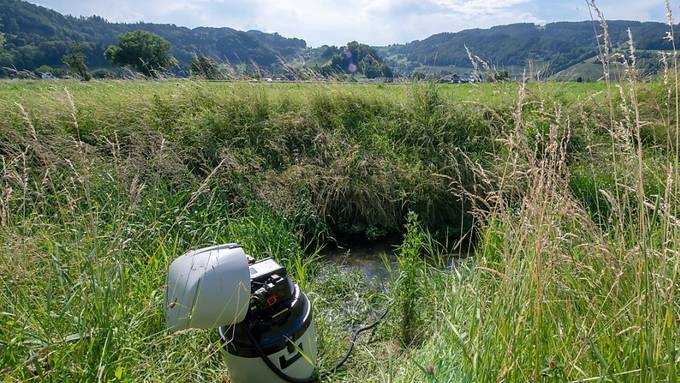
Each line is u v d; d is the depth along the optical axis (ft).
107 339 7.10
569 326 6.29
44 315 7.91
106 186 15.79
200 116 21.48
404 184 19.77
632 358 5.51
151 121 21.30
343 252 18.01
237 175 18.92
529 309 6.17
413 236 13.97
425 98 23.32
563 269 7.22
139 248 12.36
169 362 8.32
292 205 17.92
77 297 8.14
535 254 6.27
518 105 7.48
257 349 7.34
